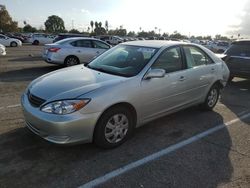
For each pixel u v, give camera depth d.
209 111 6.06
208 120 5.47
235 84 9.51
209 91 5.87
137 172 3.47
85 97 3.58
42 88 3.89
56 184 3.15
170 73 4.72
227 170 3.61
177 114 5.75
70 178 3.28
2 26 78.19
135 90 4.09
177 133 4.75
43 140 4.15
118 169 3.52
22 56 17.94
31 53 21.06
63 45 11.70
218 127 5.12
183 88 5.01
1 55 16.72
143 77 4.25
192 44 5.46
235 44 9.23
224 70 6.20
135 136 4.54
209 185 3.27
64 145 3.58
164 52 4.73
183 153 4.02
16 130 4.50
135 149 4.07
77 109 3.52
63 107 3.49
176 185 3.24
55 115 3.49
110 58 5.00
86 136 3.67
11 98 6.48
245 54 8.79
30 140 4.16
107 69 4.60
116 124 3.99
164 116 5.06
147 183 3.26
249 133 4.89
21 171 3.36
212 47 36.06
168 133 4.73
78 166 3.54
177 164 3.71
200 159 3.87
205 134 4.76
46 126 3.54
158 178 3.36
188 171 3.55
